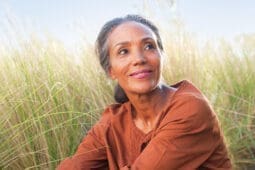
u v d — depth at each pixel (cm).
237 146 353
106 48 207
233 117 389
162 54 210
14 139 305
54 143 312
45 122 314
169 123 196
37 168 303
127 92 207
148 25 206
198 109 195
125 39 200
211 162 204
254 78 437
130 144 212
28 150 306
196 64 417
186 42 409
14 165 302
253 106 399
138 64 198
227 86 430
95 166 230
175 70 395
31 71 342
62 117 319
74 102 347
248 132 366
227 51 474
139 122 212
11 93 324
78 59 390
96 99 357
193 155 196
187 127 194
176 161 196
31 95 322
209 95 395
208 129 198
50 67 357
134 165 198
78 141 321
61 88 327
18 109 314
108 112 228
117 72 204
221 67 455
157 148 195
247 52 470
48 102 320
